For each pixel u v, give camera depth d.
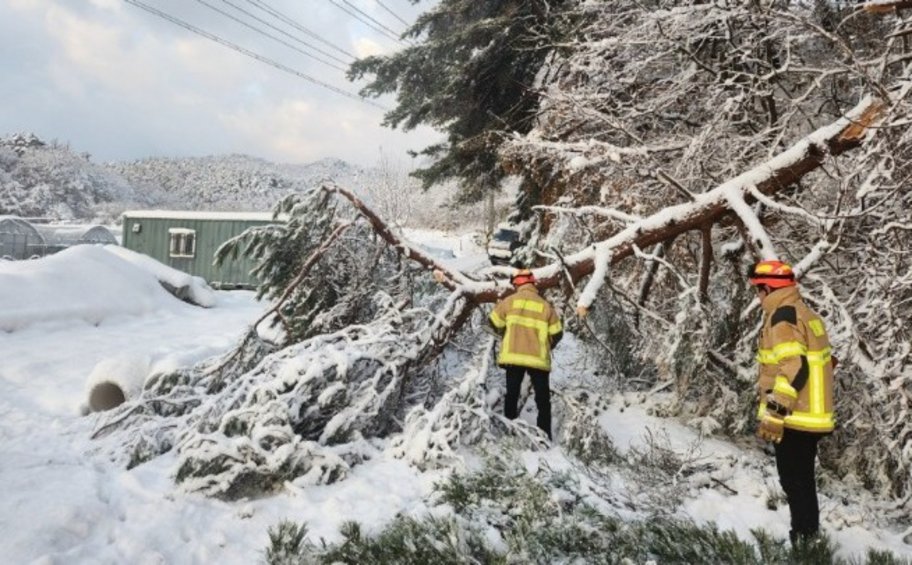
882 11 4.61
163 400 5.19
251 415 4.12
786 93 6.66
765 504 4.04
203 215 21.92
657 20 6.05
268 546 3.19
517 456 4.00
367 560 2.89
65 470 4.12
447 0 14.95
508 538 2.99
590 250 5.41
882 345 4.56
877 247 4.82
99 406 6.16
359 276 6.47
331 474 4.04
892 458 4.50
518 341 5.05
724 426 5.54
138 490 3.77
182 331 10.75
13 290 10.12
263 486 3.87
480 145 13.13
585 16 8.30
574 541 3.01
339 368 4.53
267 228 6.38
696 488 4.29
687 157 6.04
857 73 4.98
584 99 6.95
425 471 4.21
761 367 3.41
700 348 5.45
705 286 5.67
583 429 4.89
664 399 6.35
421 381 5.68
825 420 3.16
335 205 6.35
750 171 5.24
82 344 8.90
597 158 6.56
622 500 3.67
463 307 5.83
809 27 5.42
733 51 6.34
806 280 5.40
